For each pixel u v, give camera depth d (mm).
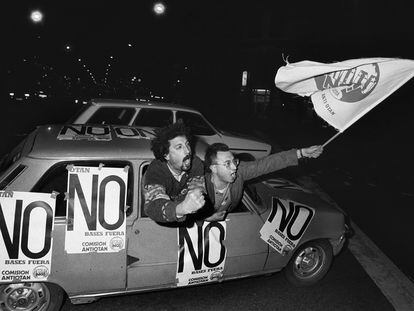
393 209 7062
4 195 2834
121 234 3049
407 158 12516
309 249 4098
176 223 3211
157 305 3641
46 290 3090
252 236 3590
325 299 3982
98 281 3076
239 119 24328
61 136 3355
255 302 3824
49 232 2900
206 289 3961
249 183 4156
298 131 18516
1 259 2834
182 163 2381
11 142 10969
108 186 3014
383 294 4156
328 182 8703
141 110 6824
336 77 2904
